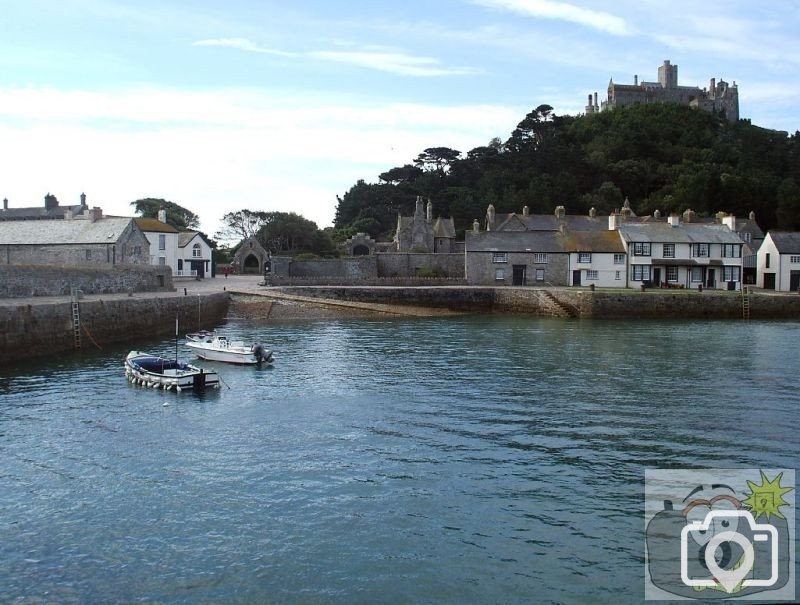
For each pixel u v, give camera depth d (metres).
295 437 24.03
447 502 18.41
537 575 14.87
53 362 37.59
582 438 23.94
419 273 91.19
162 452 22.36
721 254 83.62
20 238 72.06
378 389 31.89
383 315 68.69
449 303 74.00
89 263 65.94
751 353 43.28
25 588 14.20
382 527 16.97
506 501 18.48
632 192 147.38
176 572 14.88
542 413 27.34
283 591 14.19
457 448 22.80
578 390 31.67
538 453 22.31
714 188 130.88
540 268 83.12
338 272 93.56
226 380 34.03
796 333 54.62
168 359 36.66
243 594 14.07
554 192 135.62
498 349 44.78
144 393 30.58
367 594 14.11
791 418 26.67
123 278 59.25
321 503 18.31
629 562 15.45
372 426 25.44
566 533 16.73
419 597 14.02
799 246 86.25
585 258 82.62
